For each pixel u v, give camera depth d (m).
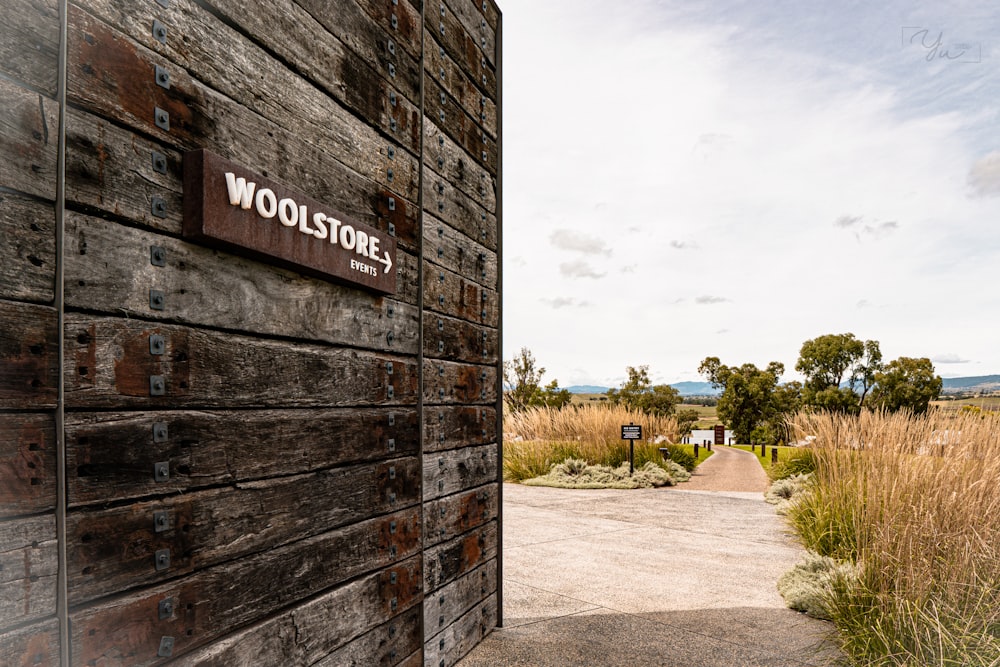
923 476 4.66
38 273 1.29
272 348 2.00
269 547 1.95
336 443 2.32
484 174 4.01
